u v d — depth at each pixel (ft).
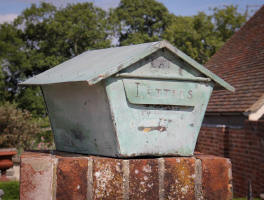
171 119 9.78
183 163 9.36
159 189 9.14
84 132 10.40
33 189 8.47
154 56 9.55
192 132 10.05
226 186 9.61
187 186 9.32
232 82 30.07
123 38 112.88
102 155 9.88
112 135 9.27
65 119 11.17
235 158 24.72
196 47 94.22
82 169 8.71
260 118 26.09
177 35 94.27
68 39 102.89
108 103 9.10
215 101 29.45
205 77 10.12
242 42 36.32
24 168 8.46
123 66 9.01
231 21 96.22
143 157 9.73
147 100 9.43
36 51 104.12
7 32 104.78
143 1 112.37
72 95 10.52
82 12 101.19
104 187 8.79
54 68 12.77
